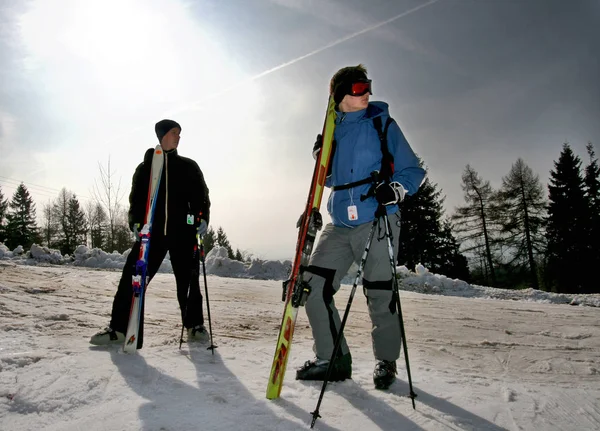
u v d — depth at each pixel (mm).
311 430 1934
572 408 2393
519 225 36312
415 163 2750
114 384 2402
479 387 2721
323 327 2670
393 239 2645
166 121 3639
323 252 2758
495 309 6941
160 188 3582
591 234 31250
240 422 1974
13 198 62062
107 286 6816
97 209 53719
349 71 2660
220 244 53375
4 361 2658
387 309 2643
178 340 3627
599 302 9617
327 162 2627
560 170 34250
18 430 1845
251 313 5301
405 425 2041
